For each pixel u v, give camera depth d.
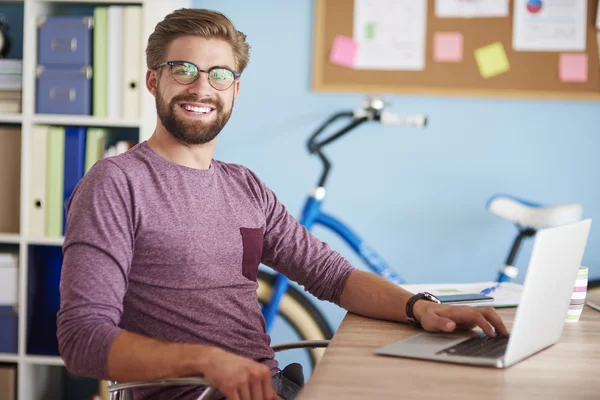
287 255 1.58
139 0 2.39
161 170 1.39
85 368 1.12
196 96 1.43
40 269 2.53
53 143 2.43
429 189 2.67
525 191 2.64
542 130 2.62
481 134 2.64
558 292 1.14
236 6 2.69
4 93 2.46
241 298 1.44
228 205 1.47
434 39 2.62
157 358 1.08
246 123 2.72
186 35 1.46
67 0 2.43
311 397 0.87
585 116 2.61
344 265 1.54
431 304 1.32
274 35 2.69
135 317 1.34
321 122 2.69
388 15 2.63
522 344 1.06
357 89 2.65
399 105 2.66
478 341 1.18
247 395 1.04
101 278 1.20
